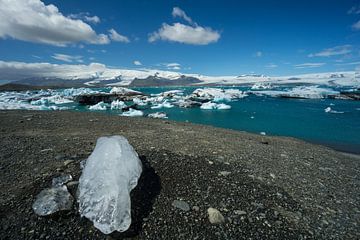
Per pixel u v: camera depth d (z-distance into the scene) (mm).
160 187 5496
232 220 4664
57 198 4539
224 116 27234
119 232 4094
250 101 47156
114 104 35688
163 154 7445
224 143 10250
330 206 5621
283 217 4934
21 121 12414
